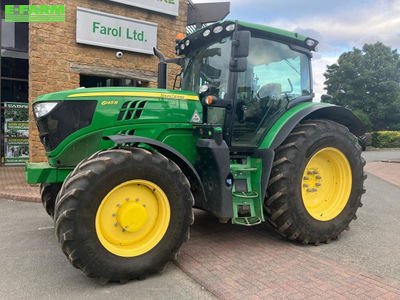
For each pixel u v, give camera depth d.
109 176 2.95
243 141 4.16
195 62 4.48
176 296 2.87
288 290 2.90
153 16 9.02
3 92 10.41
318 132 4.09
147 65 9.06
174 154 3.48
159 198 3.26
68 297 2.85
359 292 2.87
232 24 3.85
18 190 7.15
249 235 4.38
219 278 3.12
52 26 7.77
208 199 3.72
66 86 8.05
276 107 4.37
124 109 3.64
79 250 2.85
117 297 2.85
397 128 32.09
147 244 3.20
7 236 4.46
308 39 4.54
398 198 7.14
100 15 8.16
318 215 4.18
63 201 2.84
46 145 3.67
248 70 4.13
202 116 4.02
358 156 4.41
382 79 33.06
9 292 2.94
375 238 4.38
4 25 10.14
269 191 3.96
